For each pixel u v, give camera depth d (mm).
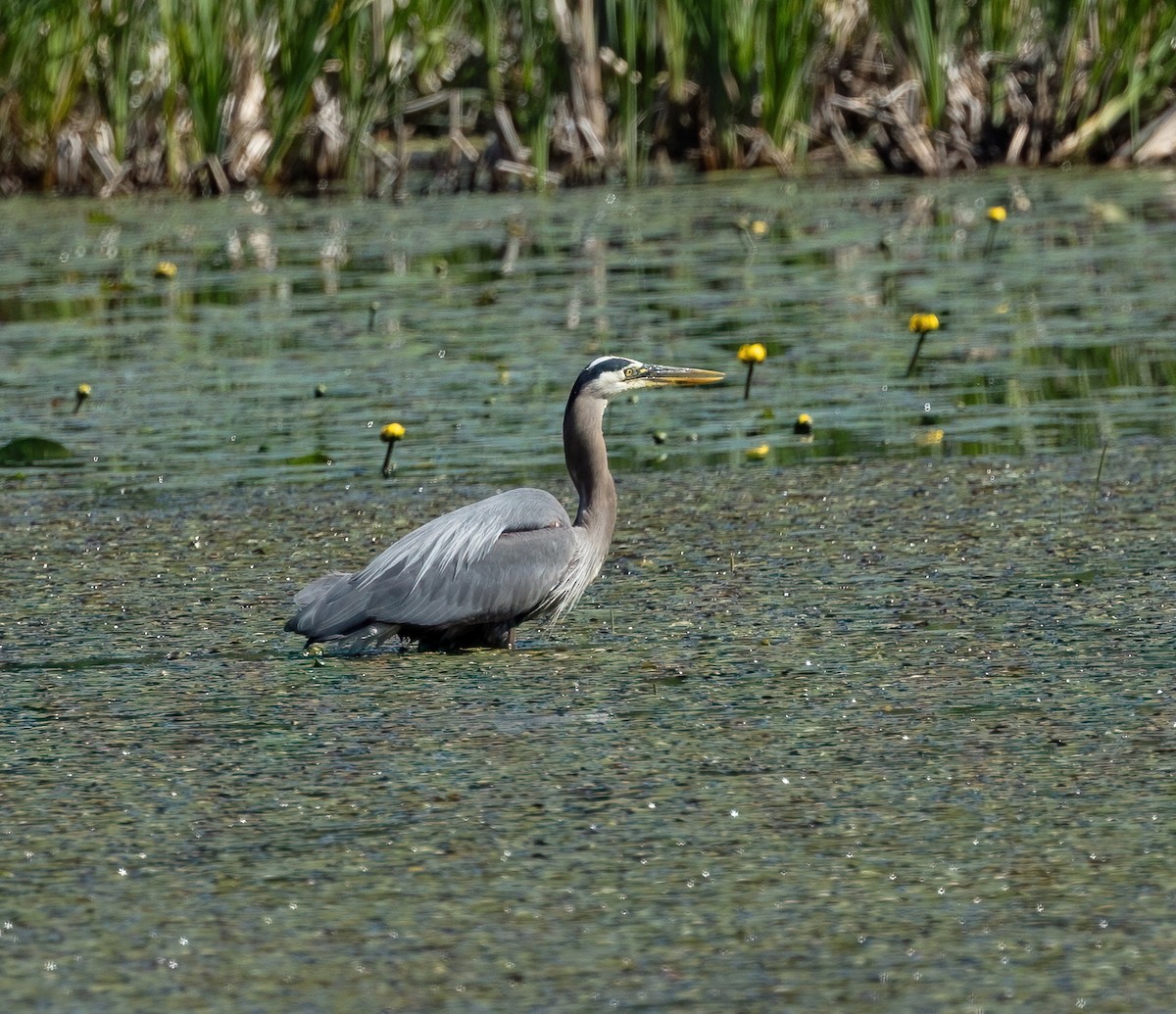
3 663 9664
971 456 13898
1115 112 28297
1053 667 9008
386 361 17797
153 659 9664
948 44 28469
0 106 29000
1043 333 17812
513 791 7574
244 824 7293
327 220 26281
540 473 13797
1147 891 6395
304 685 9164
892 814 7191
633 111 28078
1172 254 21391
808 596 10500
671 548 11758
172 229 25922
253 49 29141
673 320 19109
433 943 6164
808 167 29609
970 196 26125
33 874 6844
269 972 5984
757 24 28547
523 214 26125
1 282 22781
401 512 12812
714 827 7125
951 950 6000
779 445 14609
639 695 8836
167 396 16797
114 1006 5770
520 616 9781
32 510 13250
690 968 5934
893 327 18469
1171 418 14742
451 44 31516
